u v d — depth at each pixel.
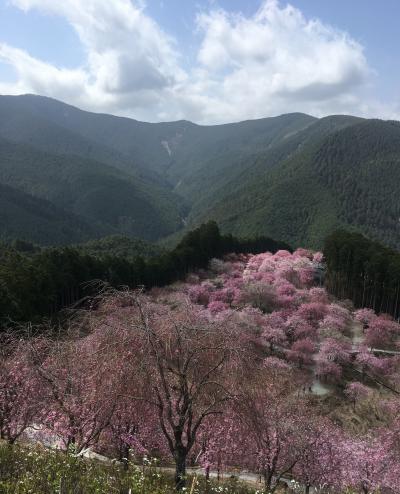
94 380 11.87
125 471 12.02
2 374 15.17
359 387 45.69
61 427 13.66
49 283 48.34
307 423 22.58
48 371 13.64
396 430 26.23
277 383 22.47
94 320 13.27
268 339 52.12
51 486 9.40
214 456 17.84
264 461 19.42
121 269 61.28
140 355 11.29
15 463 10.52
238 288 67.81
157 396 11.85
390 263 66.88
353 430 37.38
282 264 80.75
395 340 58.59
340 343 54.34
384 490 22.31
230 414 12.34
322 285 80.19
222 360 11.98
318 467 21.81
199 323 12.82
